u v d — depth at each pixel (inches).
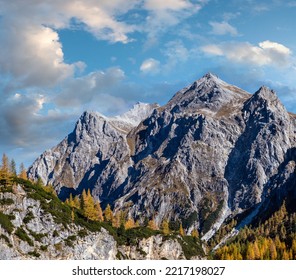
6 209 6289.4
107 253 7519.7
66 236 6796.3
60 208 7239.2
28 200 6702.8
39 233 6461.6
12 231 6018.7
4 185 6707.7
